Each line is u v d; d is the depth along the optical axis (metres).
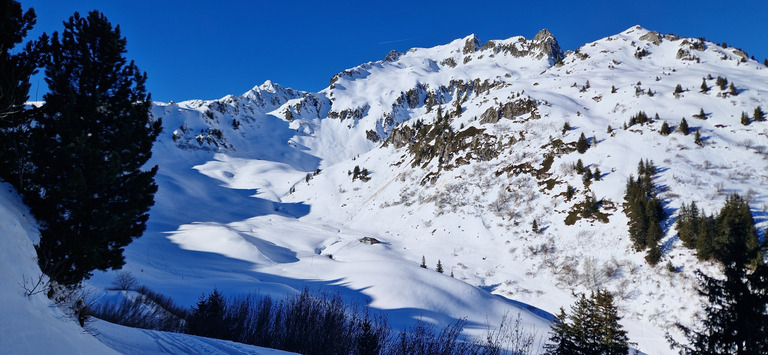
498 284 66.31
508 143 104.69
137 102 13.84
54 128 10.97
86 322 10.37
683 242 59.34
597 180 80.75
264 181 164.00
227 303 18.48
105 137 12.50
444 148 116.75
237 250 78.00
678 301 51.78
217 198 137.00
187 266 66.38
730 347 12.92
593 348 24.52
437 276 56.41
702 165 78.62
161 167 161.50
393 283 53.16
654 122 95.94
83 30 12.52
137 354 9.59
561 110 111.69
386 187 122.44
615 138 93.12
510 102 120.25
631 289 56.81
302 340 12.98
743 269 12.98
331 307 14.30
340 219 118.00
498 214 85.94
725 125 92.44
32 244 8.69
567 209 78.25
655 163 81.25
